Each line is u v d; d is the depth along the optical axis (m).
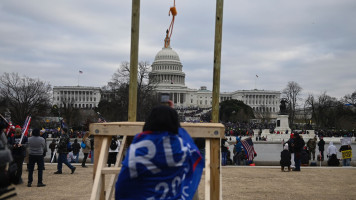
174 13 8.81
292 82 111.44
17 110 77.62
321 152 28.61
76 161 23.55
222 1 9.41
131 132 5.72
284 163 17.98
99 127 5.77
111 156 16.66
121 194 4.12
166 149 4.06
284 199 10.35
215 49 9.40
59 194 10.84
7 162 4.29
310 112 142.00
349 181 14.41
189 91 185.00
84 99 180.88
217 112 9.33
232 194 10.93
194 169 4.61
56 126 83.38
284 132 69.69
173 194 4.10
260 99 192.75
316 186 12.97
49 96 88.56
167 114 4.18
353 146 58.19
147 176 4.03
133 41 9.23
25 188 12.09
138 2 9.27
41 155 12.66
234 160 23.67
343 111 105.94
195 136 5.60
